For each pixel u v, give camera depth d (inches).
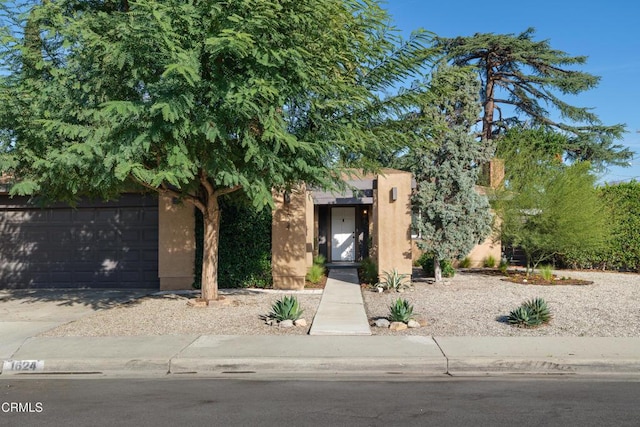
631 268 740.7
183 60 300.0
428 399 236.5
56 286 609.9
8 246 615.5
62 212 615.8
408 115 448.5
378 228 582.2
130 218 609.6
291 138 319.3
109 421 209.8
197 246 573.0
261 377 279.9
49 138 348.8
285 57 326.0
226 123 335.6
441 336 346.9
